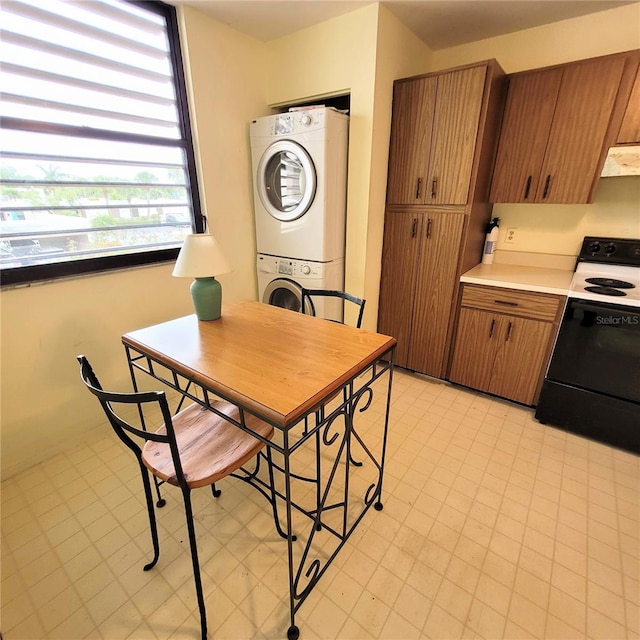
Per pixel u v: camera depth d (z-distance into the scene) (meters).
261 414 0.89
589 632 1.08
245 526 1.44
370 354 1.19
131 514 1.49
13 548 1.35
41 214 1.65
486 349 2.23
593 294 1.73
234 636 1.07
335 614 1.12
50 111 1.61
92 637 1.08
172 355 1.18
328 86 2.19
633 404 1.75
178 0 1.85
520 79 1.98
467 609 1.13
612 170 1.81
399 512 1.48
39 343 1.70
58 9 1.55
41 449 1.79
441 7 1.92
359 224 2.32
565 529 1.41
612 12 1.92
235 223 2.54
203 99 2.12
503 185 2.20
